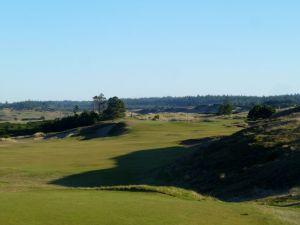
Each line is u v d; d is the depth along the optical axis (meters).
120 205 17.47
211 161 39.38
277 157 36.22
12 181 38.28
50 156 56.72
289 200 25.03
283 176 30.88
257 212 18.58
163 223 15.31
